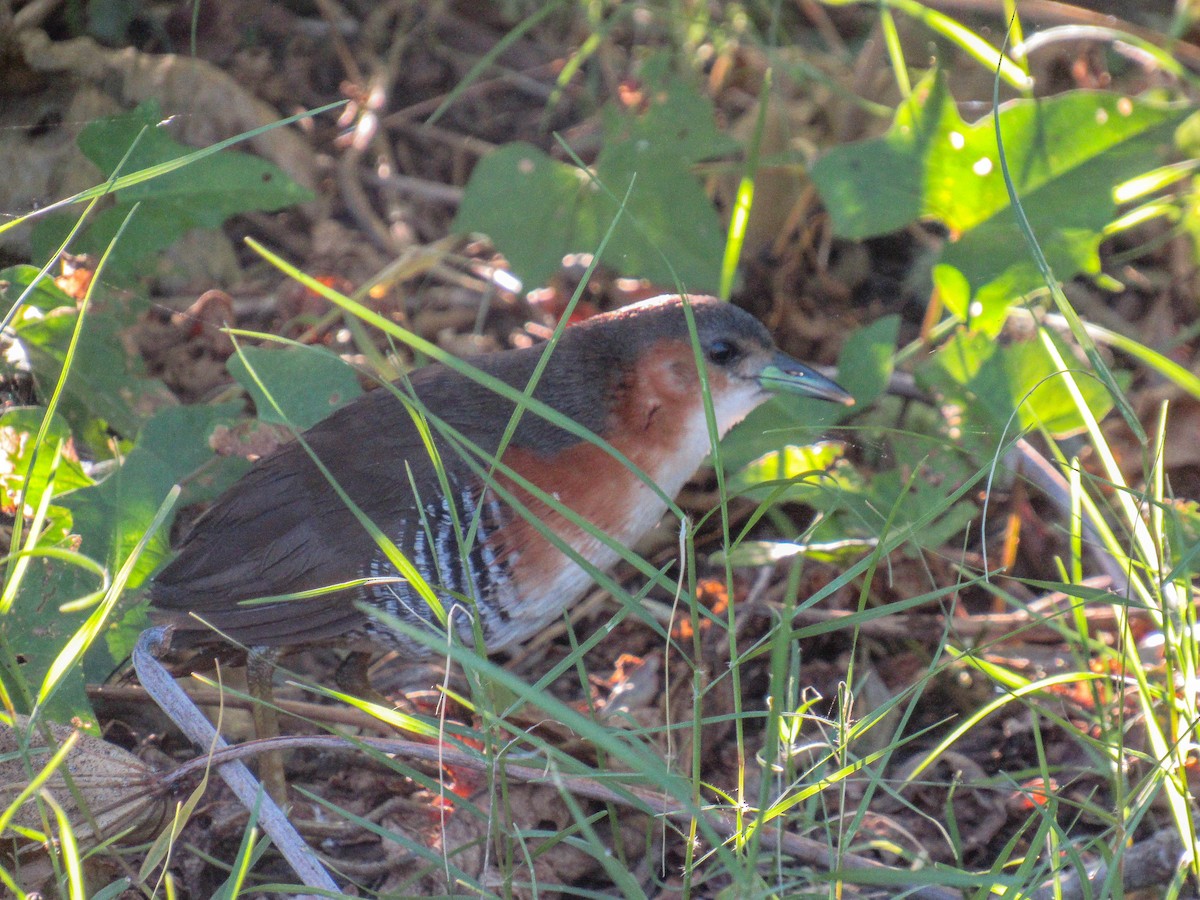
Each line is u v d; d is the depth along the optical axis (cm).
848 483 852
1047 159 895
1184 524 757
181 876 679
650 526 768
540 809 730
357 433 732
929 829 735
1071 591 587
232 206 944
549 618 742
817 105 1141
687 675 827
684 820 696
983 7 1111
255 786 609
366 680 791
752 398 802
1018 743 783
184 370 994
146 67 1095
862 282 1107
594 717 620
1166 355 1016
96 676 755
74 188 1029
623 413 740
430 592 569
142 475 805
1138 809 552
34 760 625
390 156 1180
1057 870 534
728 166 1065
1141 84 1140
